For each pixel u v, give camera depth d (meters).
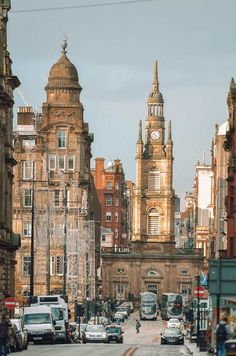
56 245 195.38
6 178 124.75
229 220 127.12
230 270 67.94
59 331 117.06
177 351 98.62
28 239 198.38
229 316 80.88
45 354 83.56
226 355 56.12
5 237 122.12
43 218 196.88
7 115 124.31
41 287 195.38
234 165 123.94
